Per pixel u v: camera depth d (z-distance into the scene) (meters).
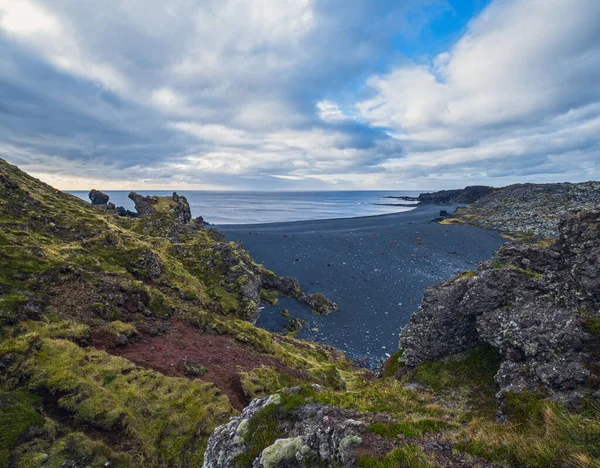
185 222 89.00
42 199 39.38
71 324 20.47
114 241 36.06
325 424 9.08
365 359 38.22
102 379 17.06
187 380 19.47
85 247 33.22
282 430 9.98
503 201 142.25
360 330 45.66
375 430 8.52
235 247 61.28
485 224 115.62
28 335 17.28
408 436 8.23
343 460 7.77
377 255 80.12
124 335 22.25
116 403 15.74
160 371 20.03
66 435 13.28
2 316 18.12
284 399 10.84
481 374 17.06
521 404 11.88
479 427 9.12
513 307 16.78
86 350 19.00
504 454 7.23
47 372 15.66
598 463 6.29
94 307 23.44
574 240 17.25
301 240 95.06
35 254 25.58
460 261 75.06
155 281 34.19
